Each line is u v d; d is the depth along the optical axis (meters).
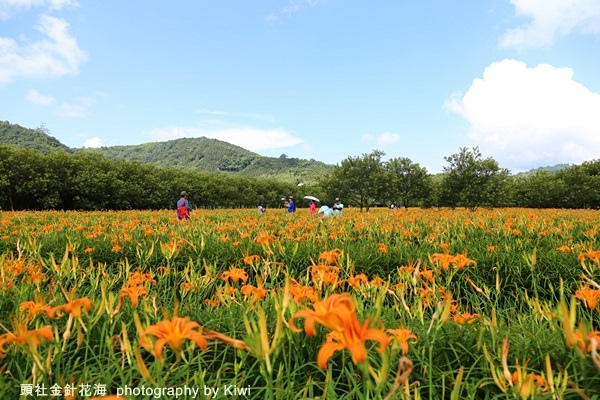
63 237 6.66
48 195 37.16
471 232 7.59
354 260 5.22
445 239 6.72
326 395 1.61
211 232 7.31
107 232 8.03
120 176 44.81
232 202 65.00
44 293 2.90
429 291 2.49
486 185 28.06
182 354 1.75
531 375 1.38
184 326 1.27
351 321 1.10
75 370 1.93
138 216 17.16
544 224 8.12
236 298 2.77
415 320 2.40
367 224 8.43
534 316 2.50
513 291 4.70
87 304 1.77
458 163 28.72
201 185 57.41
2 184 33.94
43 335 1.52
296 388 1.82
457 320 2.25
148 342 1.36
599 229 8.04
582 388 1.67
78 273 3.91
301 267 5.32
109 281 3.36
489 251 5.29
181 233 7.43
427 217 11.44
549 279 4.61
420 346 2.05
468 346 2.11
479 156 28.56
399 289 2.54
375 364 1.86
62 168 39.38
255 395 1.79
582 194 39.09
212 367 2.10
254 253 5.64
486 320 2.19
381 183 40.06
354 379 1.67
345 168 41.72
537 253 5.14
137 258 5.68
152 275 3.64
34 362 1.52
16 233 6.95
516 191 45.72
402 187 40.62
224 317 2.45
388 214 12.54
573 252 4.85
